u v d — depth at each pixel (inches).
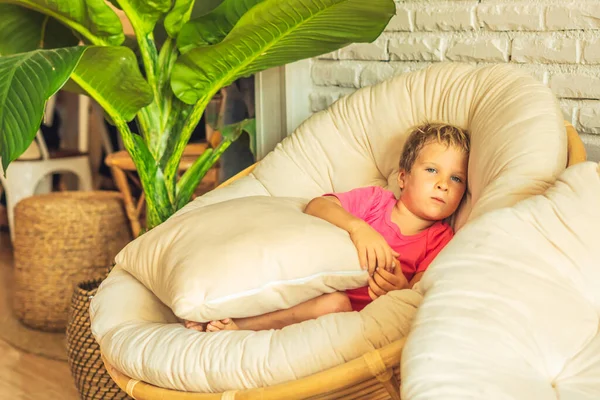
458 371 38.4
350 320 48.8
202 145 116.5
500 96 61.5
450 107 66.6
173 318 61.6
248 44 73.1
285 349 48.1
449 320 40.9
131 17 75.3
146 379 53.1
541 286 43.6
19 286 115.6
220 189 72.8
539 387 39.6
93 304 62.2
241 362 48.5
